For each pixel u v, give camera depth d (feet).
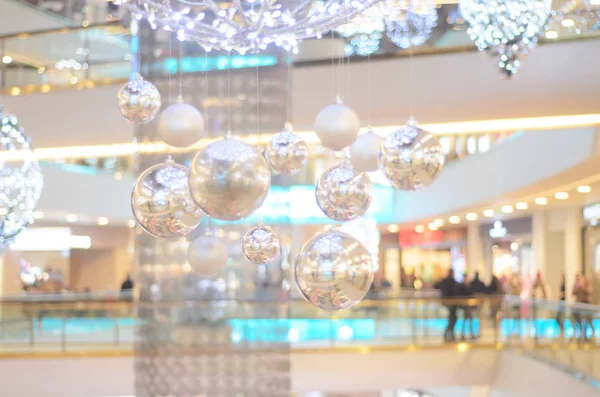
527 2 12.37
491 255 74.02
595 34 24.41
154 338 19.89
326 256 7.83
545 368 31.94
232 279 19.77
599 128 29.78
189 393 19.84
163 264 19.84
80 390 34.42
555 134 36.50
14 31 35.50
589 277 54.90
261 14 7.77
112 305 35.37
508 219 68.90
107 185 60.13
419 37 24.61
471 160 54.49
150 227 8.45
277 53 18.67
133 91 9.88
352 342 36.78
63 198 54.24
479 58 25.40
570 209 57.26
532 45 12.87
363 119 26.50
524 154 42.29
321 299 7.95
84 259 72.38
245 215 7.40
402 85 25.82
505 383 36.17
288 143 9.85
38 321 35.09
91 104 30.14
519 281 58.59
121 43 30.01
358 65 26.07
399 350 36.68
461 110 25.99
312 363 36.27
